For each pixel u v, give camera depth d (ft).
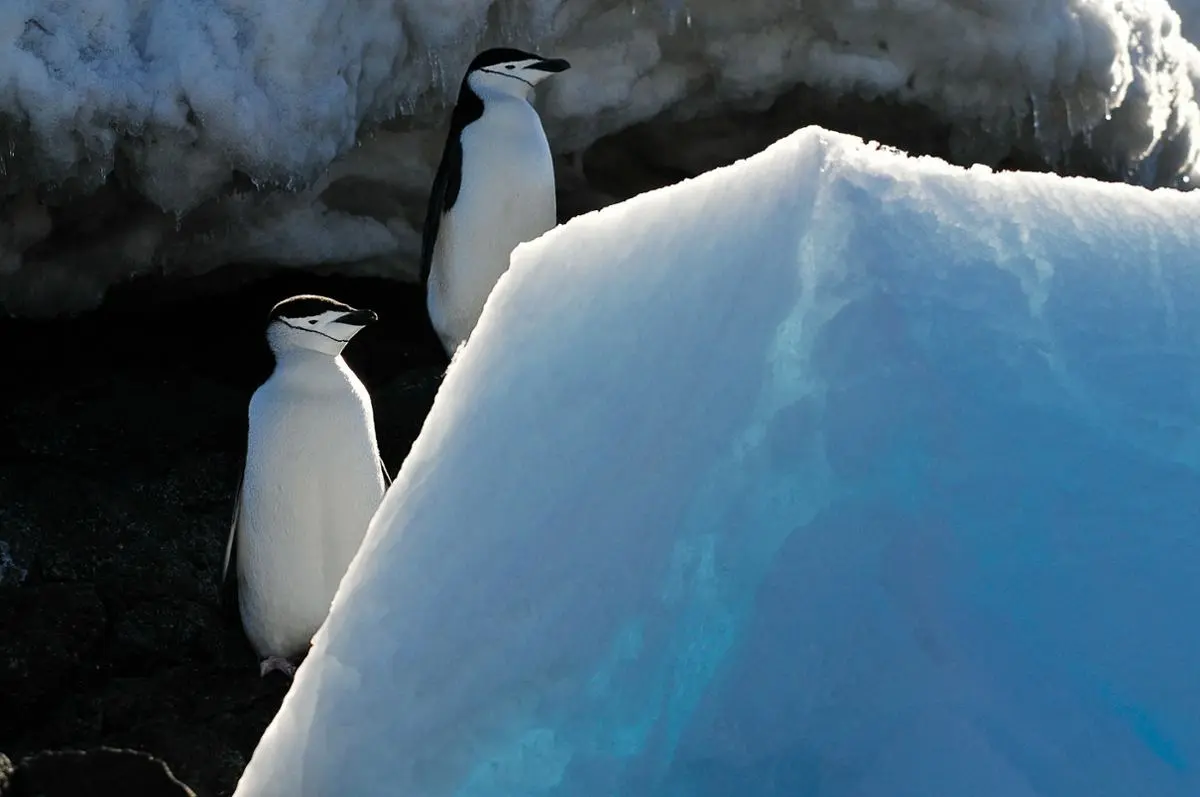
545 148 47.65
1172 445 16.51
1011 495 15.88
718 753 15.53
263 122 45.73
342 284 54.95
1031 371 16.61
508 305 19.33
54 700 30.83
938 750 14.66
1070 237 17.69
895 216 17.25
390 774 16.83
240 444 42.47
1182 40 66.33
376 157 54.08
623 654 16.24
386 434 43.60
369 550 18.51
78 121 43.42
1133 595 15.42
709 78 57.26
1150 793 14.39
